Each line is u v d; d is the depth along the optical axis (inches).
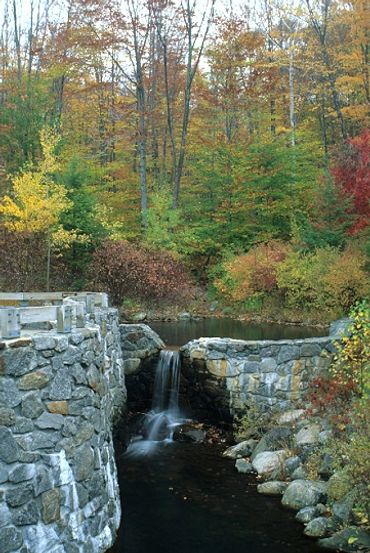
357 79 846.5
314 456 326.0
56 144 715.4
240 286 725.3
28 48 1159.6
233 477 336.2
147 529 272.1
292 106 916.6
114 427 387.9
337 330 448.8
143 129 895.7
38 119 875.4
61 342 220.5
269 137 878.4
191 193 988.6
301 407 384.2
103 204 868.6
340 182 687.1
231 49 912.3
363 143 673.0
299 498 297.3
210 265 856.3
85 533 227.3
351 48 946.7
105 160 1096.8
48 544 208.7
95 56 941.8
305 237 706.8
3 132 888.3
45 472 210.7
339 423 323.3
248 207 841.5
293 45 971.9
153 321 685.3
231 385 402.6
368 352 299.0
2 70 1087.0
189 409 439.5
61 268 764.0
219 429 418.6
